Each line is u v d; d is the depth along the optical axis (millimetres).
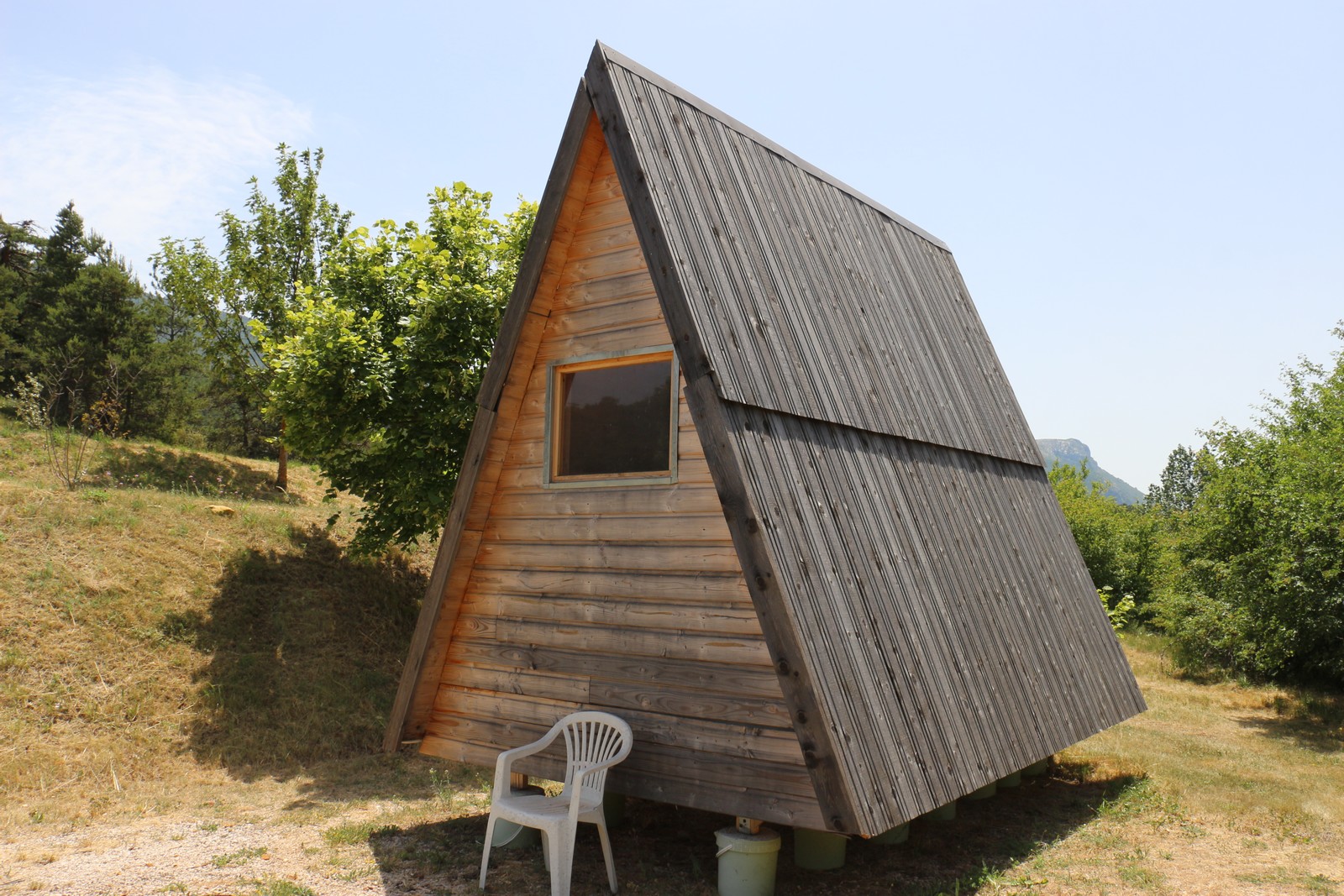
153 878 6051
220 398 35594
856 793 4719
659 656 5953
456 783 9070
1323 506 13242
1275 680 16047
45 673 9570
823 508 5668
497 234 13406
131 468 17953
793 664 4816
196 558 12586
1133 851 6883
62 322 32062
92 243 38438
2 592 10297
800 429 5895
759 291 6199
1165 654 18656
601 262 6516
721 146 6836
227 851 6680
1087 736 7938
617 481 6316
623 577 6215
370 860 6453
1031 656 7574
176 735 9516
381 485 12773
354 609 13211
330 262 13219
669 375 6141
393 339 12117
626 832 7234
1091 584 9953
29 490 12734
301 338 11898
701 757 5656
